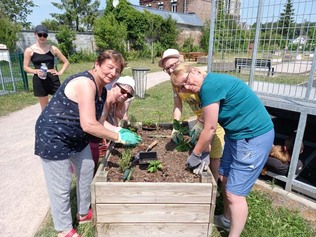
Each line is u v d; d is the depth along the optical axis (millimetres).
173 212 1971
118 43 20500
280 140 3834
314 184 3217
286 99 3166
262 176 3322
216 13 3543
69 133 1865
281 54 3209
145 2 35781
